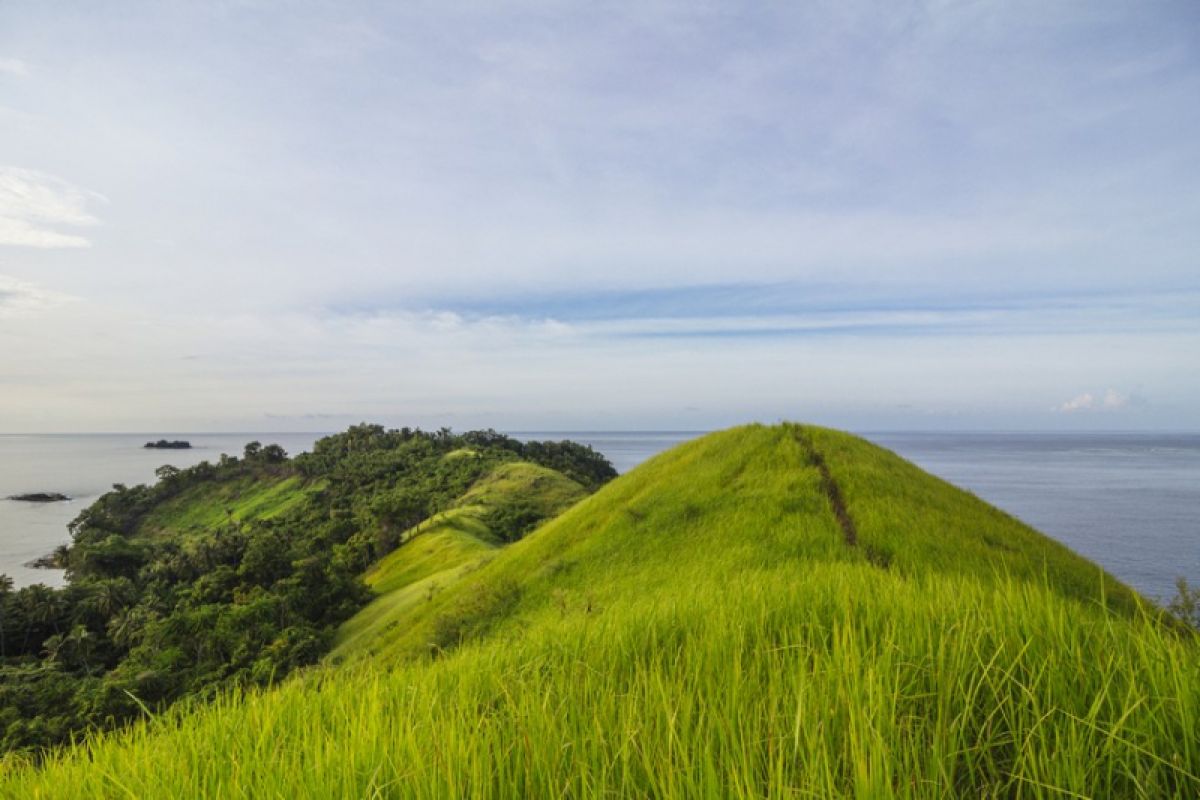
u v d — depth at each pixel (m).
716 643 4.75
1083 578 15.43
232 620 65.38
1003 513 23.47
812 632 4.65
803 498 23.27
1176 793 2.43
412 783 3.21
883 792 2.38
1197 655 3.14
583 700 3.98
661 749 3.05
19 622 91.75
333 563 95.12
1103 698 2.95
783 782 2.55
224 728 4.96
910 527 18.36
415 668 6.23
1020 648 3.75
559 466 182.38
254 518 184.62
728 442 33.72
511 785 2.99
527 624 22.34
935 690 3.40
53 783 4.90
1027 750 2.75
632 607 7.43
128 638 80.44
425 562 90.69
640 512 29.14
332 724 4.79
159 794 3.97
